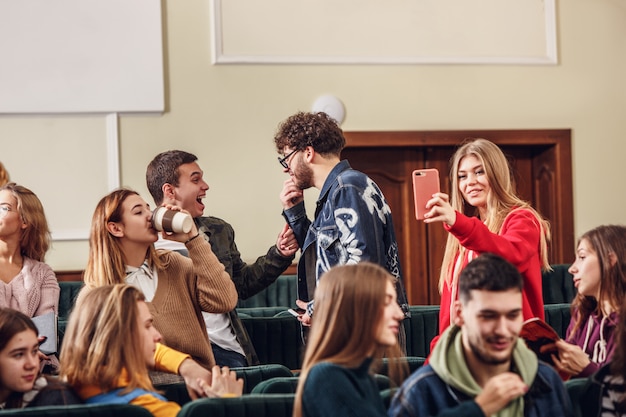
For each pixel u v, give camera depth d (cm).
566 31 768
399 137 742
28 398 301
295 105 731
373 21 741
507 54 757
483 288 266
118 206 370
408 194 764
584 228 769
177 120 718
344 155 757
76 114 705
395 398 271
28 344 301
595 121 770
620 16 773
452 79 751
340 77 738
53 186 701
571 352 307
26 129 699
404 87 745
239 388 315
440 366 269
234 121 725
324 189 408
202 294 377
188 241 376
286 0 732
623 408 290
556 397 276
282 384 314
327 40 736
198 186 461
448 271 398
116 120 707
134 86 709
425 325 497
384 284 272
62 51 702
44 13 700
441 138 747
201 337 375
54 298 434
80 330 295
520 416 271
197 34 721
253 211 725
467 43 753
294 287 656
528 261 373
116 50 708
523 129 759
